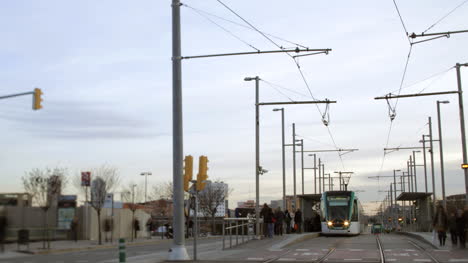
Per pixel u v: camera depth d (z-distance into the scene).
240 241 28.81
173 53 19.00
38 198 32.31
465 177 30.81
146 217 53.03
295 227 40.47
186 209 23.58
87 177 39.47
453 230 23.16
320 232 41.69
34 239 34.88
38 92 21.81
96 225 42.31
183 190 18.56
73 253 26.72
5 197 36.38
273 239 28.94
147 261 17.80
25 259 21.97
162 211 72.50
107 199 47.12
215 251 22.42
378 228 99.31
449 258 18.42
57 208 36.00
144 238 47.66
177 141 18.62
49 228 31.94
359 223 44.12
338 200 41.25
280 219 33.69
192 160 18.64
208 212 72.88
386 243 28.09
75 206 37.12
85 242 37.16
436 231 25.77
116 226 46.34
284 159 43.94
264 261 17.50
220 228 63.47
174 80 18.89
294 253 21.02
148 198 88.94
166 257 19.64
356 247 24.59
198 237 45.09
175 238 18.22
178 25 19.11
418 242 29.12
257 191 30.95
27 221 34.31
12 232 31.77
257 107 31.88
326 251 22.00
